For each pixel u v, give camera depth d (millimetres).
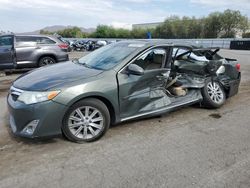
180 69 5141
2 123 4605
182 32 66625
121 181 2953
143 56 4449
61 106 3574
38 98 3498
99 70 4133
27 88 3635
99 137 3994
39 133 3541
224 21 61531
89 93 3738
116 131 4312
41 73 4191
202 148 3779
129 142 3926
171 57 4848
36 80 3834
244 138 4148
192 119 4953
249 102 6191
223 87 5758
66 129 3736
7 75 9664
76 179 2975
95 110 3885
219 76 5605
